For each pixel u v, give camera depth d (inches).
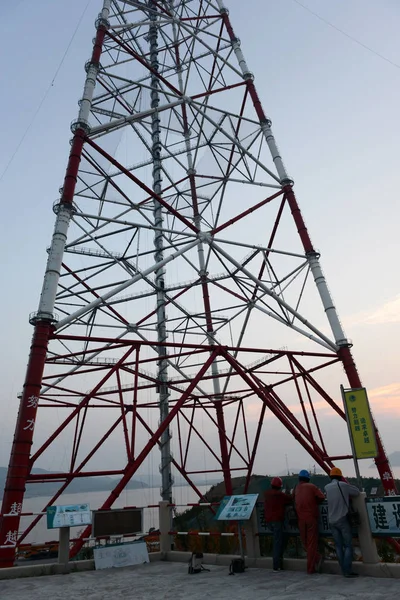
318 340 1005.2
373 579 403.5
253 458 1136.2
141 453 778.8
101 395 1120.2
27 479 706.2
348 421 567.2
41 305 786.2
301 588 390.3
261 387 1058.7
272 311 1087.0
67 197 905.5
